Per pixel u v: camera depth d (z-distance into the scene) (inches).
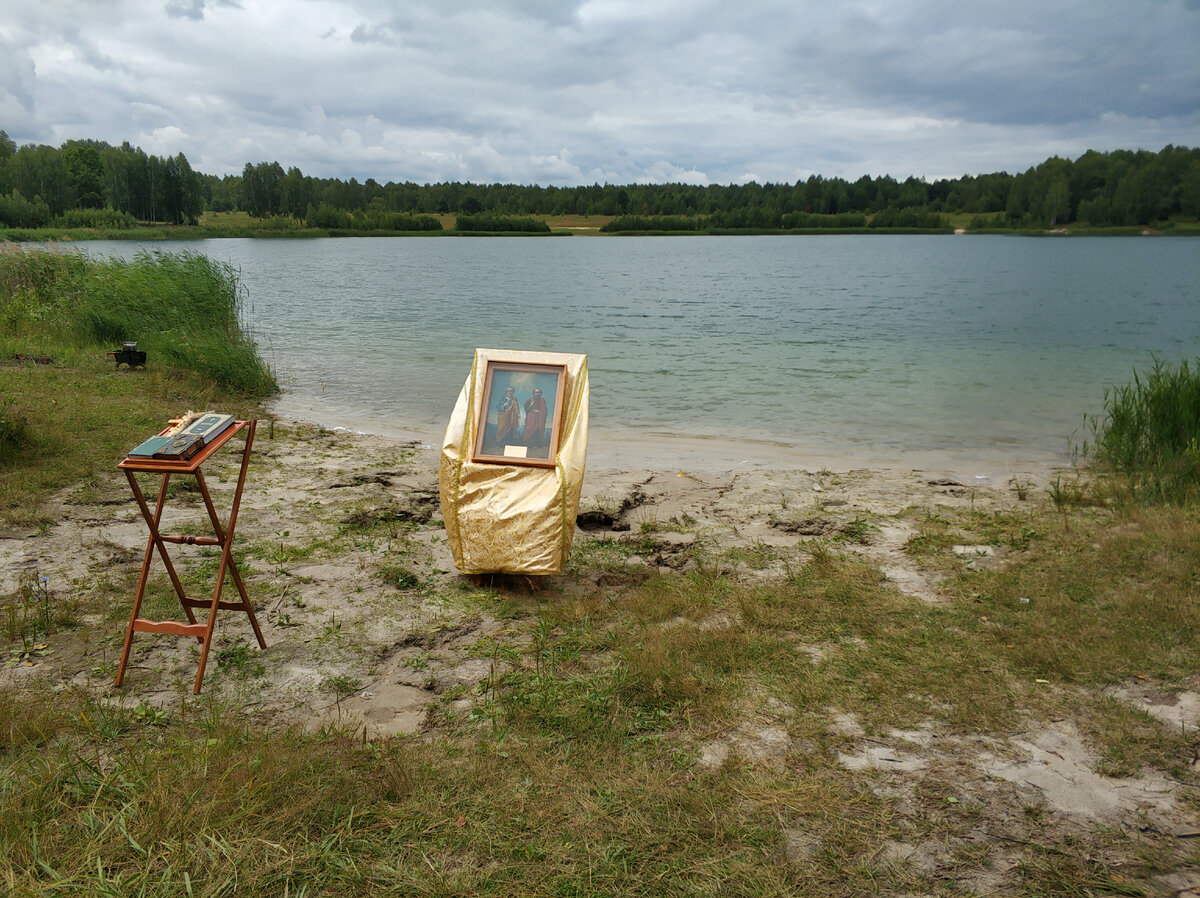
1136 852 119.8
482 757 141.8
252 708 158.4
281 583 219.1
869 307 1336.1
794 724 154.6
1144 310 1289.4
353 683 170.1
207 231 5506.9
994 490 337.7
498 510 218.1
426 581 227.3
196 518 267.0
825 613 206.2
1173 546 243.9
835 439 449.4
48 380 455.2
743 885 112.6
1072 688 168.2
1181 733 150.8
